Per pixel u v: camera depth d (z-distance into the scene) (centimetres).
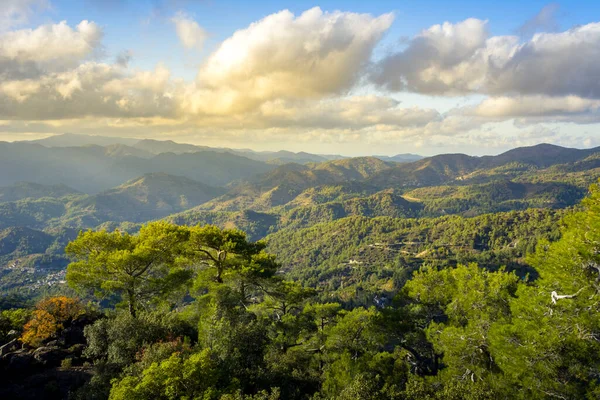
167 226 2667
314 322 2750
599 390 1248
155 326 1988
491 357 1747
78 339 2330
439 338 1969
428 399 1253
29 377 1830
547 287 1562
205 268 2827
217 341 1788
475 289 2025
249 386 1681
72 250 2506
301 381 2014
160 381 1268
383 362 2142
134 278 2406
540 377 1391
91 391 1580
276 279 2736
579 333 1380
